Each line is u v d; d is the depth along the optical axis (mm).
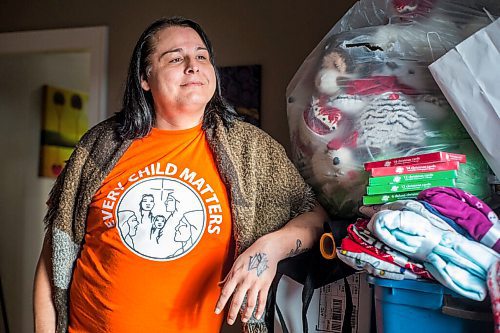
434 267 1003
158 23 1437
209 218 1313
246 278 1181
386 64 1318
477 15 1326
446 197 1073
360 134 1310
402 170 1191
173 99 1339
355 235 1115
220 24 2139
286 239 1268
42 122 3203
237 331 2051
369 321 1355
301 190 1397
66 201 1393
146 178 1344
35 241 3189
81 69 3488
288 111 1522
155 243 1296
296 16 2031
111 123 1456
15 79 3020
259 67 2068
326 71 1374
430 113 1279
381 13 1433
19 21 2480
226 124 1405
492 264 967
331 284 1393
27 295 3105
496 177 1210
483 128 1171
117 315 1297
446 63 1198
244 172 1357
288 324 1411
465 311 1031
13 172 3018
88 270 1350
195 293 1304
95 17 2344
